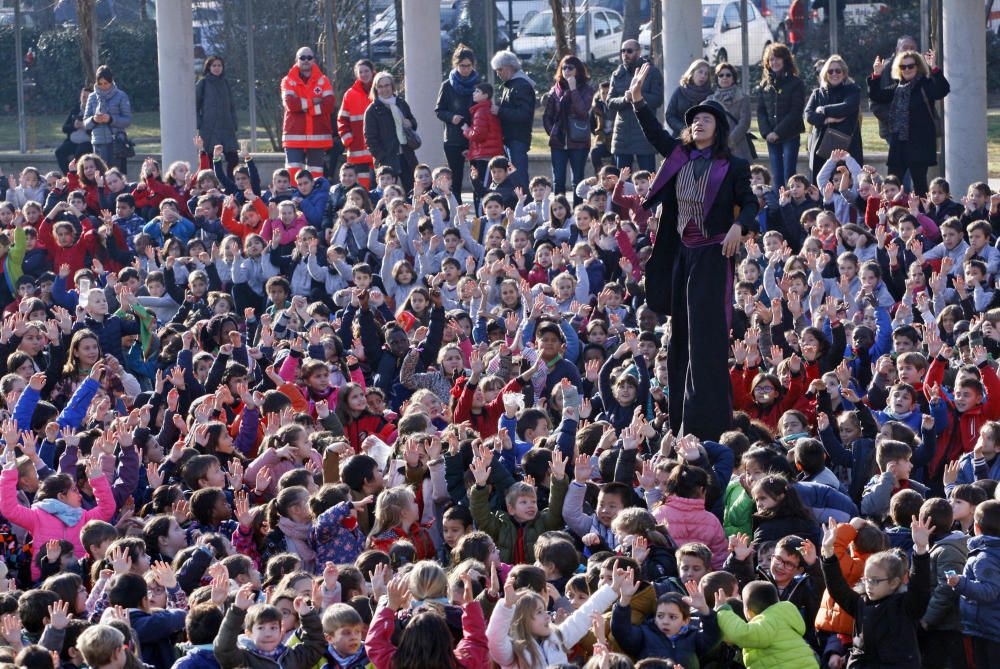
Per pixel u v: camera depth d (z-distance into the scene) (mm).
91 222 22656
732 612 8531
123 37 30688
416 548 10492
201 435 12328
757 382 13508
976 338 14359
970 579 9156
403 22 26734
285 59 28500
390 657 7961
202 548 9602
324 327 15602
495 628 7961
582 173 23766
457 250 19578
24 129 30750
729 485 10750
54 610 8406
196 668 8258
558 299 17422
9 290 21156
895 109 22109
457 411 13328
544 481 10859
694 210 11836
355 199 21125
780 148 22484
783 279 16516
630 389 12891
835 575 8844
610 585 8469
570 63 23578
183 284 19750
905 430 11859
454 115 23812
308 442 11766
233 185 25062
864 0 25641
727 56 26375
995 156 28484
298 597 8461
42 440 13328
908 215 18641
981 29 23594
